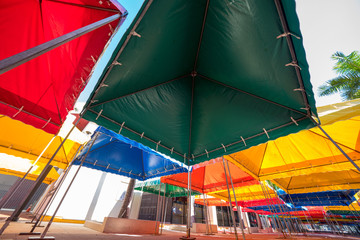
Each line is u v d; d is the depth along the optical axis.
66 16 2.34
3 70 0.71
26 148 4.61
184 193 11.17
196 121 4.23
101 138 6.09
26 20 2.36
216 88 3.45
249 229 17.19
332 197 11.43
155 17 2.07
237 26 2.27
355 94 9.52
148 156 7.32
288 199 12.89
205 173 8.49
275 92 2.92
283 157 5.73
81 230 4.82
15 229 3.44
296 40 2.02
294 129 3.23
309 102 2.71
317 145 4.87
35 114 2.88
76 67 2.65
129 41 2.22
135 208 17.84
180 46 2.71
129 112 3.56
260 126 3.68
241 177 8.18
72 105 3.06
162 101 3.62
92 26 1.45
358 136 4.09
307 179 8.62
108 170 7.29
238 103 3.49
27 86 2.74
